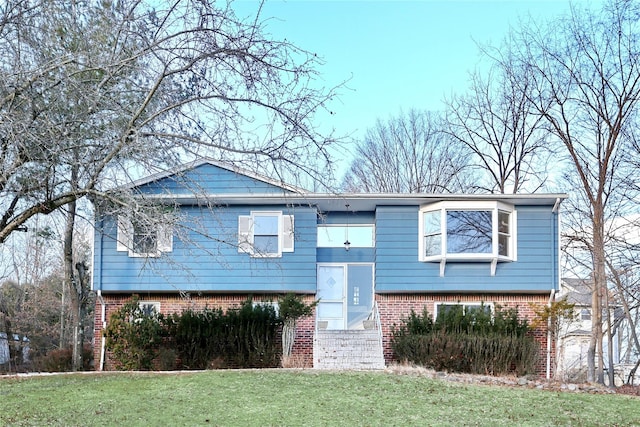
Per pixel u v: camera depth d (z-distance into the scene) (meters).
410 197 21.58
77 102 8.28
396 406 12.50
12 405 12.11
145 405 12.09
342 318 22.77
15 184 8.34
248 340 20.38
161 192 12.48
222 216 21.59
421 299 22.06
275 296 22.09
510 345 18.97
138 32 8.75
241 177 21.30
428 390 14.27
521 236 21.84
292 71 8.60
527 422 11.65
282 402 12.53
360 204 22.22
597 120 24.62
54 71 8.20
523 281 21.61
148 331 19.81
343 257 23.16
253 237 21.73
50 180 8.42
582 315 34.12
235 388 13.84
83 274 23.61
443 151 37.94
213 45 8.67
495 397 13.88
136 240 10.75
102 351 21.75
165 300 22.14
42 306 32.47
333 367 18.97
